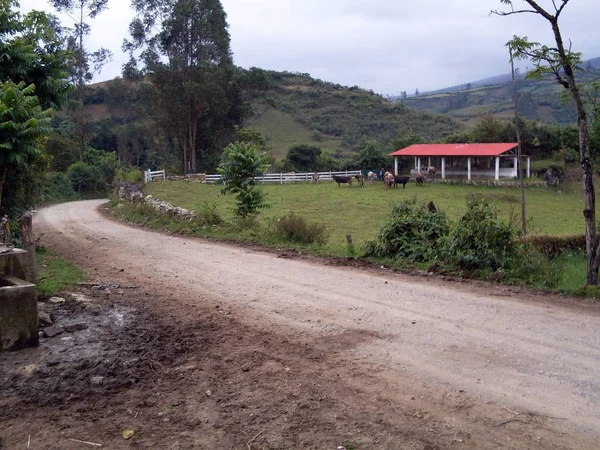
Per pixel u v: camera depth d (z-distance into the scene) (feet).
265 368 19.43
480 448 13.94
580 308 26.43
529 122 178.09
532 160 164.35
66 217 85.71
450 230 38.04
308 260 41.19
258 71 180.45
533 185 139.33
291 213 53.01
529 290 30.22
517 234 36.01
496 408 16.03
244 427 15.29
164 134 198.39
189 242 52.44
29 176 45.24
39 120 32.35
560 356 19.94
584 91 34.78
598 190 121.08
